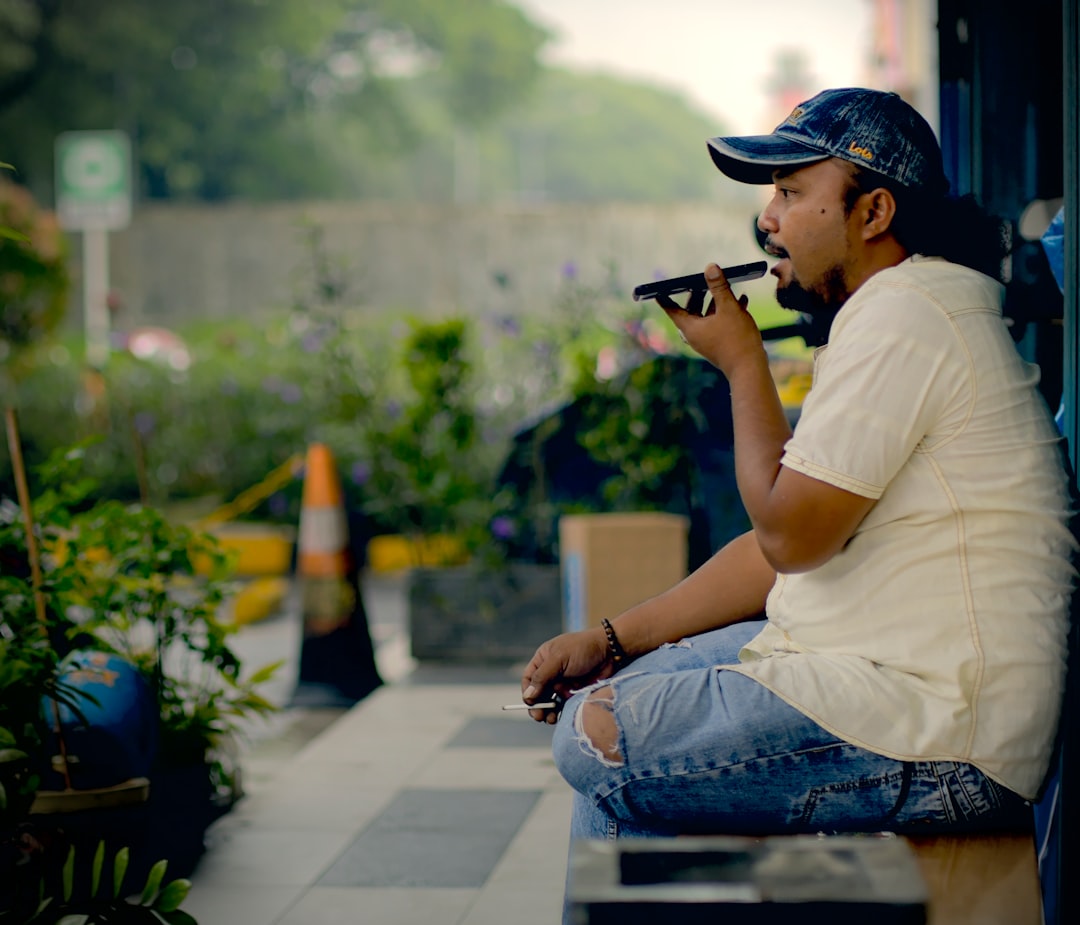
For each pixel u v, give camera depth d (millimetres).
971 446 2049
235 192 48000
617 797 2113
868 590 2078
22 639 3057
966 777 2027
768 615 2283
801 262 2197
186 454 10125
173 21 40719
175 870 3580
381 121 56781
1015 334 3227
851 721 2037
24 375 11164
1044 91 3547
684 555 5531
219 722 4176
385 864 3709
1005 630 2039
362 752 4891
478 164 92812
